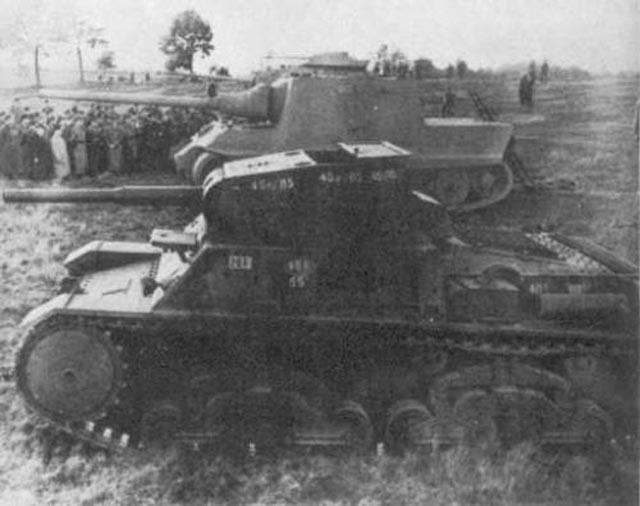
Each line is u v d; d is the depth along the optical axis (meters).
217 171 7.73
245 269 7.27
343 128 9.52
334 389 7.72
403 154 7.39
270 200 7.26
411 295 7.41
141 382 7.55
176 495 7.59
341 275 7.36
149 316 7.19
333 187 7.28
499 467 7.76
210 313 7.27
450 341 7.41
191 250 7.59
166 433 7.62
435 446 7.73
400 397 7.77
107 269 8.30
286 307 7.34
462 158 9.31
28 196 7.78
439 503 7.60
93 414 7.32
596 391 7.77
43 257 8.64
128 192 7.81
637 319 7.67
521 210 9.18
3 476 7.65
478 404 7.65
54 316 7.17
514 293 7.41
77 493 7.57
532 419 7.71
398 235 7.43
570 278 7.59
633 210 8.95
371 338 7.41
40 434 7.89
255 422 7.68
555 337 7.45
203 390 7.56
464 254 7.90
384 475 7.72
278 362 7.61
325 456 7.78
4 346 8.39
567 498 7.77
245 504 7.56
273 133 9.55
